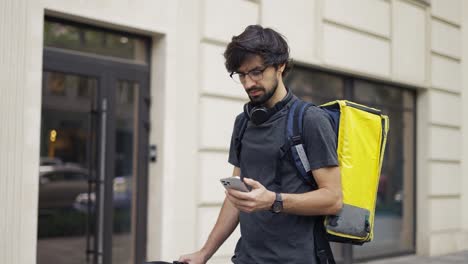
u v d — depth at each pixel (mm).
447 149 10922
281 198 2488
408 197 10500
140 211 6434
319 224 2742
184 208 6527
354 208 2732
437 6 10781
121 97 6309
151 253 6430
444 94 10906
